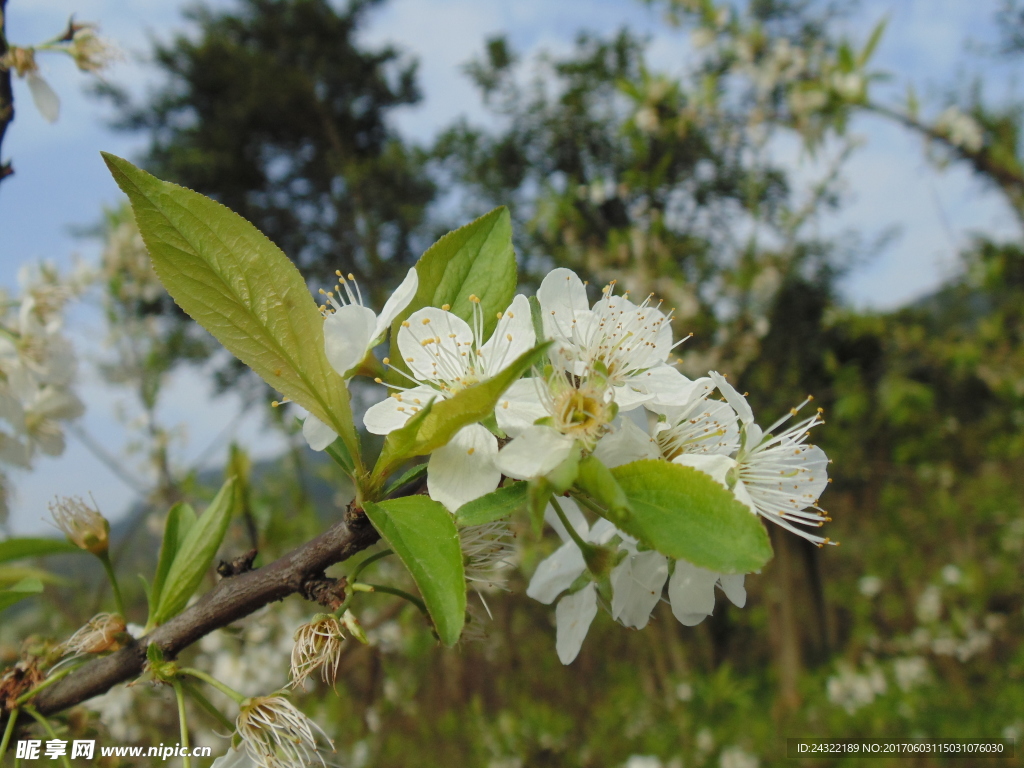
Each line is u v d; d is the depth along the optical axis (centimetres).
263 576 127
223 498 154
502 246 140
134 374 538
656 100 674
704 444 132
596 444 113
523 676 913
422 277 138
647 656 996
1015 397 749
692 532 98
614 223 757
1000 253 707
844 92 555
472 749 803
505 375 98
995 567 1053
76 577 444
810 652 1148
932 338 833
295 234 1995
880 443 1003
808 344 905
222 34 1986
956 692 923
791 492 139
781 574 1037
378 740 645
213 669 460
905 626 1108
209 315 114
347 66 2011
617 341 130
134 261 559
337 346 118
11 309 253
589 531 140
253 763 124
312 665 113
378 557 123
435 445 111
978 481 1023
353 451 117
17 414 234
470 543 138
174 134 2098
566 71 947
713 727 865
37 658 146
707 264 785
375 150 2169
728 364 779
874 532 1191
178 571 149
